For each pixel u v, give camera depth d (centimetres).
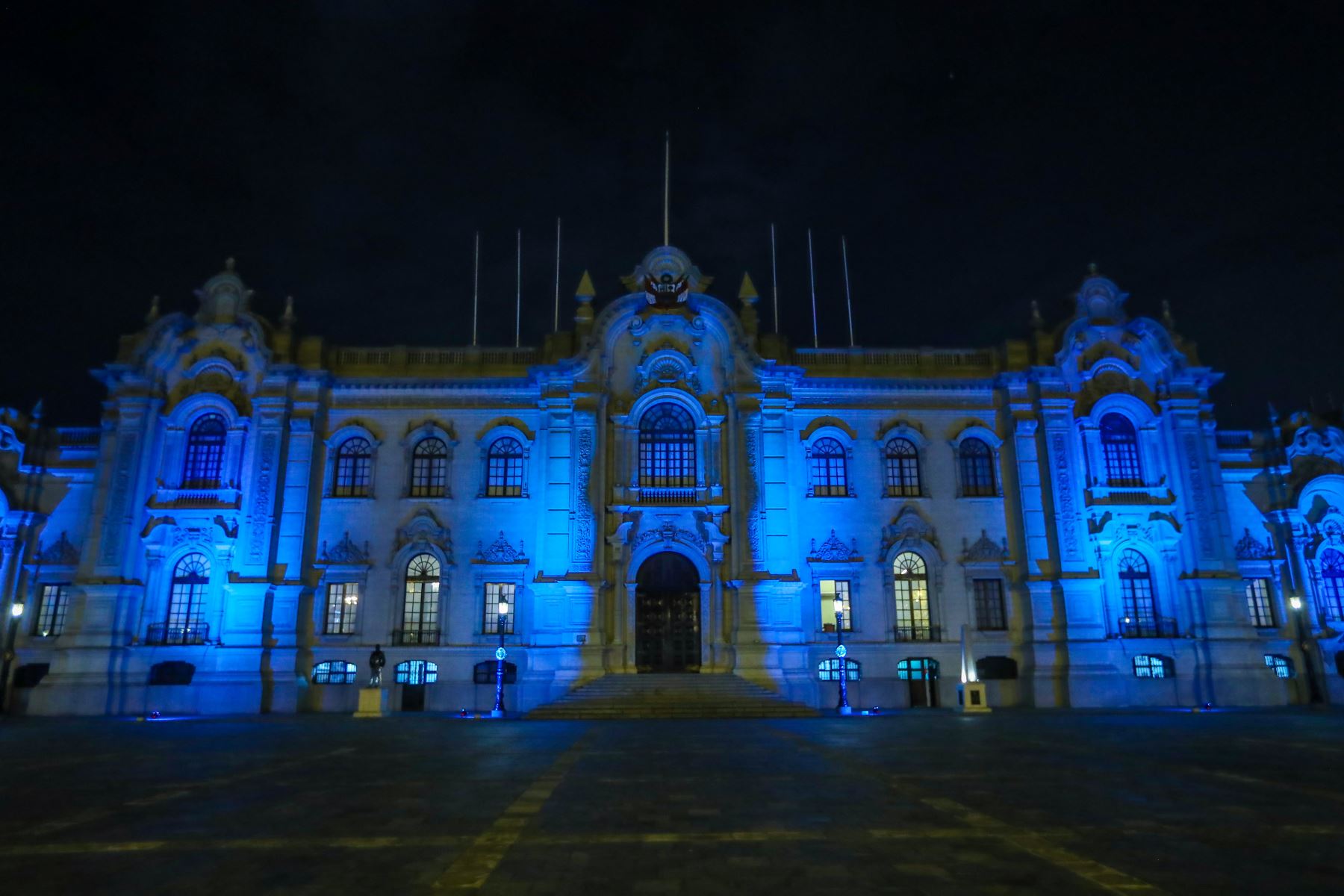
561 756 1938
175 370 4050
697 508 4003
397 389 4153
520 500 4050
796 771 1662
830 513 4081
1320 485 4225
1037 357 4184
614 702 3462
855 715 3456
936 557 4047
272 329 4125
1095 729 2602
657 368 4166
